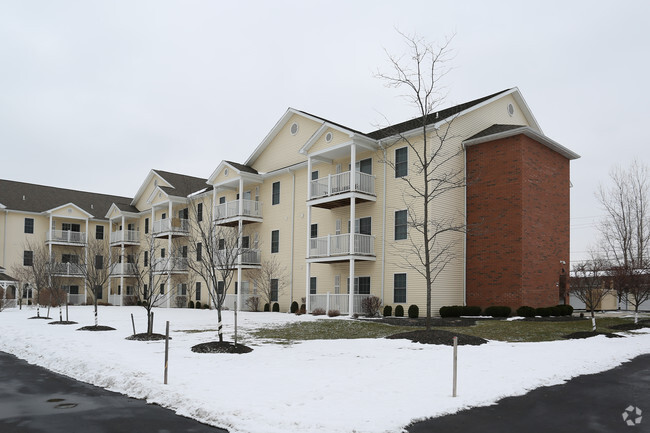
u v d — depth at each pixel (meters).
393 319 23.34
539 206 26.17
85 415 7.99
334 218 30.27
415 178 26.17
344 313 27.11
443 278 25.52
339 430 6.78
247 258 34.75
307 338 17.02
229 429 7.12
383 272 27.20
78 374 11.26
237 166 35.56
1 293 42.69
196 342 15.70
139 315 28.89
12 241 47.88
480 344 14.81
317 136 29.36
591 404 8.63
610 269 29.81
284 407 7.81
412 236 25.94
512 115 30.97
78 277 48.88
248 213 35.09
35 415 8.01
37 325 22.19
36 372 11.90
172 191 43.72
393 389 9.06
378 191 28.03
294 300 32.25
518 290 24.52
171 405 8.41
